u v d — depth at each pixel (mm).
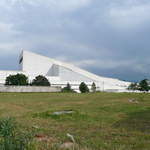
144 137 11602
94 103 29875
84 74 111250
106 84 107438
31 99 38594
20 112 22875
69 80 104562
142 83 86938
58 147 8711
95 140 10547
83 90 78188
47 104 30703
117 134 12320
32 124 15211
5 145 6312
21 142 6691
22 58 115500
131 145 9914
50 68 114000
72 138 10273
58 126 14930
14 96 45312
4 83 86750
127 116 19656
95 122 17109
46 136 10930
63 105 28797
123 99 34312
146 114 20266
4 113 22266
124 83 116438
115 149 9109
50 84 91062
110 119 18375
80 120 17969
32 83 83000
